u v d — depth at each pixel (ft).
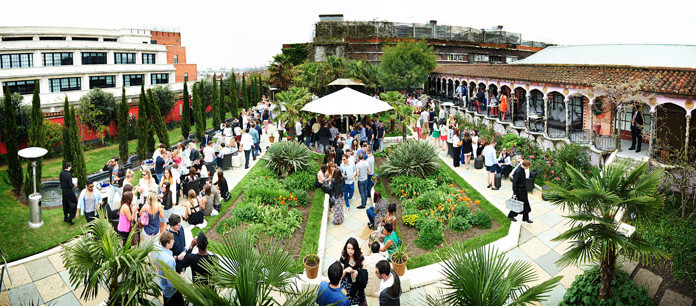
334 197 40.68
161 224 32.68
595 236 22.70
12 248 35.78
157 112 73.87
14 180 52.29
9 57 123.03
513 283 19.67
